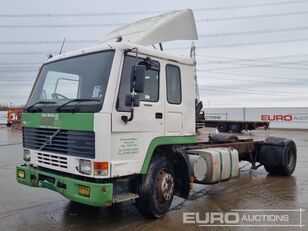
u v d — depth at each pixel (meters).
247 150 9.35
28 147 6.00
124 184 5.36
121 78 5.05
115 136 4.94
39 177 5.57
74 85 5.41
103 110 4.79
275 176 9.93
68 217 5.87
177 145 6.15
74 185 4.94
